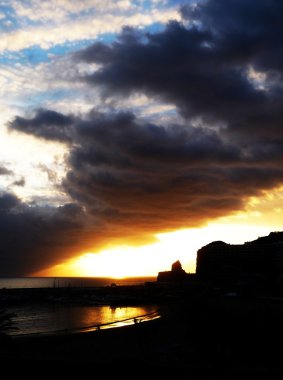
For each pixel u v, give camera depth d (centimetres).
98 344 4053
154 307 15462
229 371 750
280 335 3619
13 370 817
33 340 3759
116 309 15100
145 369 773
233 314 4784
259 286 11131
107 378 781
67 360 815
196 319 5634
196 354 3234
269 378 727
